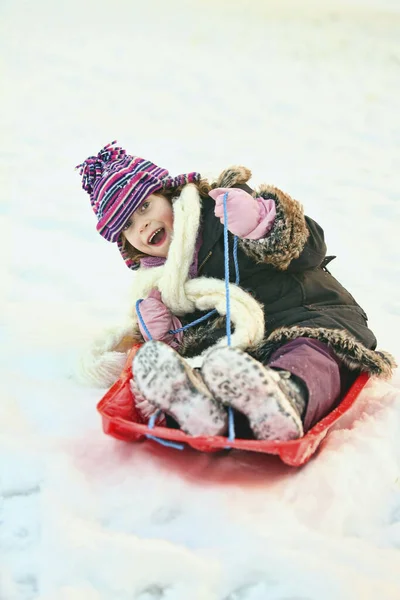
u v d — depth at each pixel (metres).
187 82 7.14
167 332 2.25
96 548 1.51
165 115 6.10
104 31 9.30
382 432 1.90
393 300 2.96
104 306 2.97
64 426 2.00
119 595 1.43
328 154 5.14
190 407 1.64
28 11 10.30
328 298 2.19
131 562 1.48
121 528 1.60
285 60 8.02
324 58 8.08
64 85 6.96
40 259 3.48
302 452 1.68
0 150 5.22
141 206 2.25
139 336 2.36
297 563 1.46
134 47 8.53
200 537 1.56
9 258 3.49
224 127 5.79
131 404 1.94
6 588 1.46
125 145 5.32
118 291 3.12
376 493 1.70
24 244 3.67
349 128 5.75
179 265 2.20
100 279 3.26
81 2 11.07
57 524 1.58
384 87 6.95
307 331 1.98
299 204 2.12
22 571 1.50
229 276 2.21
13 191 4.46
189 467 1.79
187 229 2.21
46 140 5.45
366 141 5.43
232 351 1.59
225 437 1.70
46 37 8.88
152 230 2.26
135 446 1.87
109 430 1.82
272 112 6.21
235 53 8.34
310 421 1.77
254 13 10.77
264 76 7.38
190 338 2.22
